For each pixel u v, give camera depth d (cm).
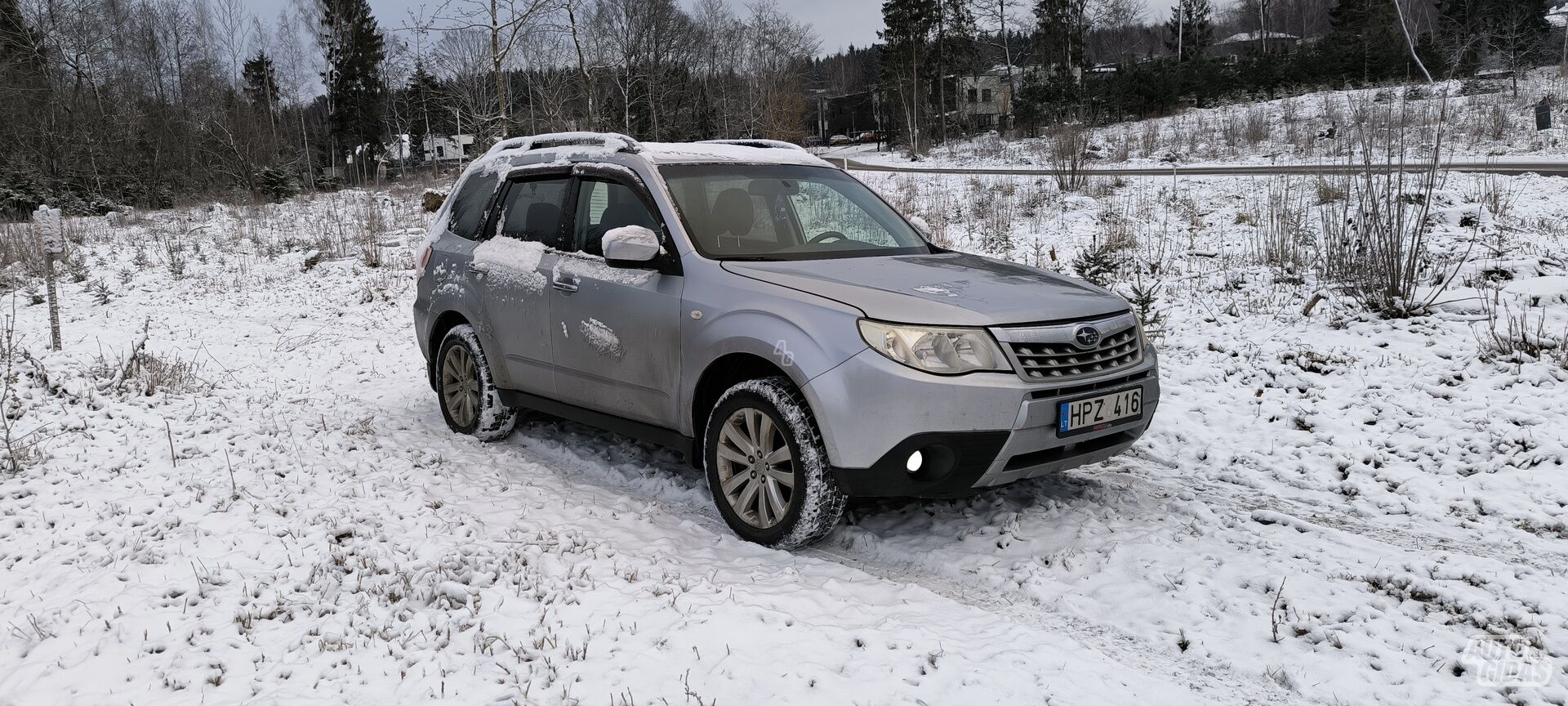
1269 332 738
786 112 5988
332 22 6059
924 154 4919
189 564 387
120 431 578
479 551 397
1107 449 422
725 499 432
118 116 4184
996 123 6675
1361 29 5522
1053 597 369
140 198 3556
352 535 420
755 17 6006
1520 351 605
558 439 591
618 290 474
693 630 327
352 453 552
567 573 382
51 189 3194
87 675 304
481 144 2572
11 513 452
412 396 715
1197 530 429
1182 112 4938
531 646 320
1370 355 652
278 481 492
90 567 390
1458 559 391
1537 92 3331
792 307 404
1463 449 511
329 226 2053
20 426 574
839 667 306
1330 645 326
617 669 303
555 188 545
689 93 5731
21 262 1639
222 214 2780
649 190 479
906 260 468
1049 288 431
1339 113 3388
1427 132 1316
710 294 432
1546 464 482
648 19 4616
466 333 588
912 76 6188
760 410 412
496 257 560
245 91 5397
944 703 286
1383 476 498
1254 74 5084
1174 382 670
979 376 374
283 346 941
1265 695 299
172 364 759
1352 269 804
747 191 496
